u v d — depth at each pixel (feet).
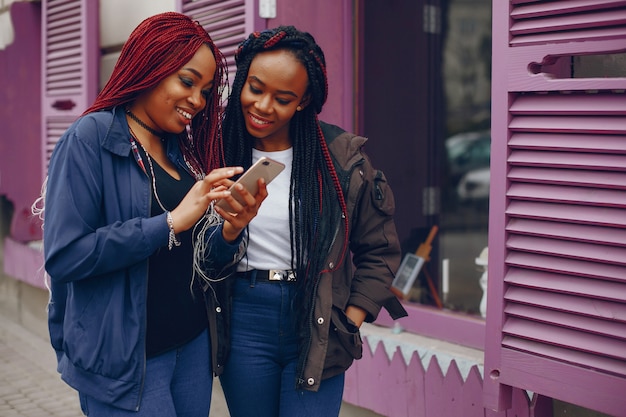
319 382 7.38
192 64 6.95
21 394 15.84
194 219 6.70
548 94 7.76
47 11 18.49
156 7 15.49
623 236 7.28
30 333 20.30
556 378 7.76
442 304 12.69
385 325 12.64
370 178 7.82
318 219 7.56
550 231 7.74
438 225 15.10
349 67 12.71
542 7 7.72
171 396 7.13
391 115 13.79
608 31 7.26
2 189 20.98
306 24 12.23
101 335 6.77
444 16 15.40
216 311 7.59
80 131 6.72
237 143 7.85
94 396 6.88
